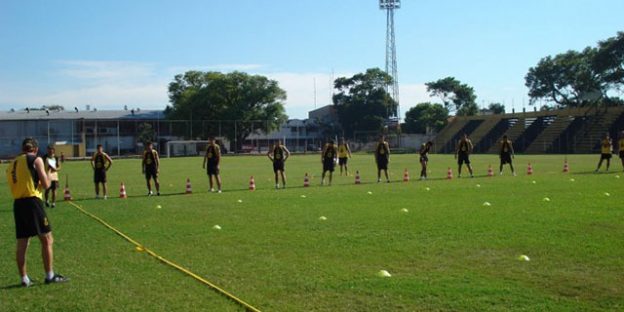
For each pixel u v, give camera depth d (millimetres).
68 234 12836
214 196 21438
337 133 120562
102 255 10414
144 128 102812
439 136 95625
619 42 75938
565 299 7227
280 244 11141
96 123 101875
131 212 16906
